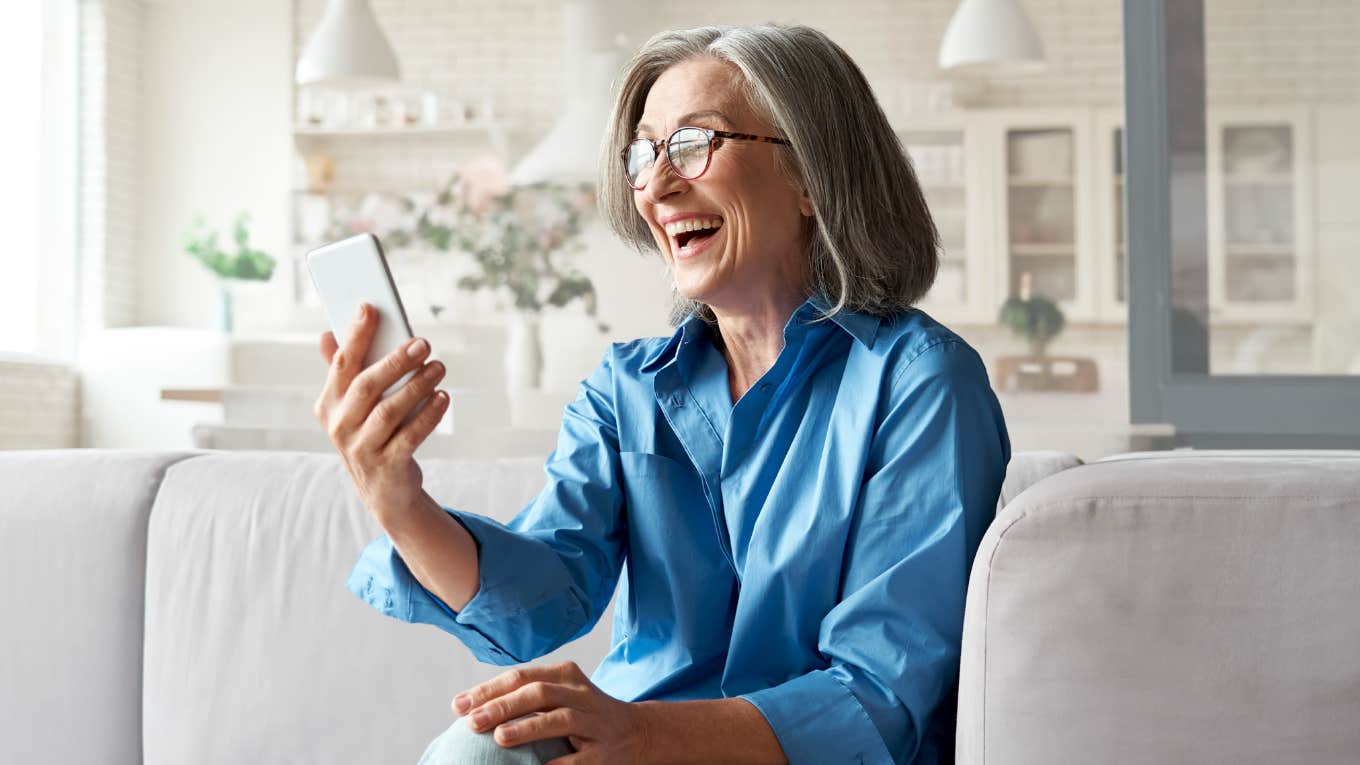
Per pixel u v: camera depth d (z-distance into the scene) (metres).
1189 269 2.72
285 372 7.19
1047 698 0.86
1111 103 8.19
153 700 1.61
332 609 1.58
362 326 0.98
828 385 1.14
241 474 1.68
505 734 0.88
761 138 1.17
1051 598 0.87
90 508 1.68
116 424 7.38
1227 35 2.70
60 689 1.64
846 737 0.98
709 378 1.20
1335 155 2.66
